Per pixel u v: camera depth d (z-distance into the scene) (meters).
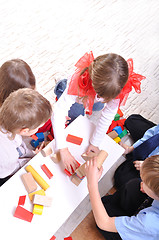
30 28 2.03
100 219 0.96
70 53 1.96
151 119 1.79
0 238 0.91
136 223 0.93
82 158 1.13
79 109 1.50
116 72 0.87
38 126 0.98
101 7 2.26
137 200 1.21
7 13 2.08
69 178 1.07
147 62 2.02
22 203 0.98
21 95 0.93
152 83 1.93
